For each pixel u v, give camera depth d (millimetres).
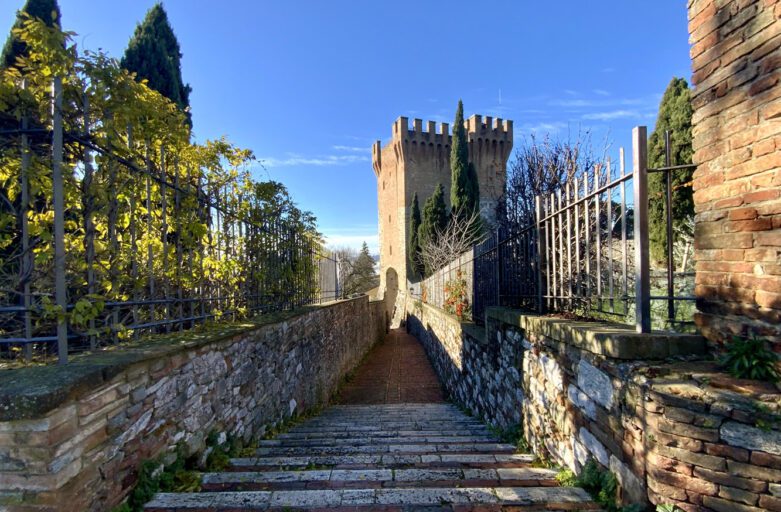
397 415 6195
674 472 1805
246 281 4840
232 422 3602
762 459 1619
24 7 6484
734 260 1990
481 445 3803
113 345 2717
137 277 2846
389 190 32781
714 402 1724
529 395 3648
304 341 6227
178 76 9602
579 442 2646
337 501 2232
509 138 30719
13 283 2188
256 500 2262
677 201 5516
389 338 19688
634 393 2016
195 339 3008
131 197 2779
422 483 2594
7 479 1731
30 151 2137
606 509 2135
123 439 2189
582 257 3621
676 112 5652
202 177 4441
